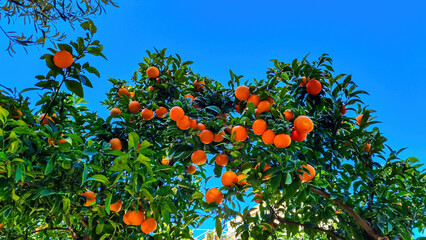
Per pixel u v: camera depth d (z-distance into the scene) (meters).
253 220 3.38
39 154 2.38
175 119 2.75
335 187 3.41
